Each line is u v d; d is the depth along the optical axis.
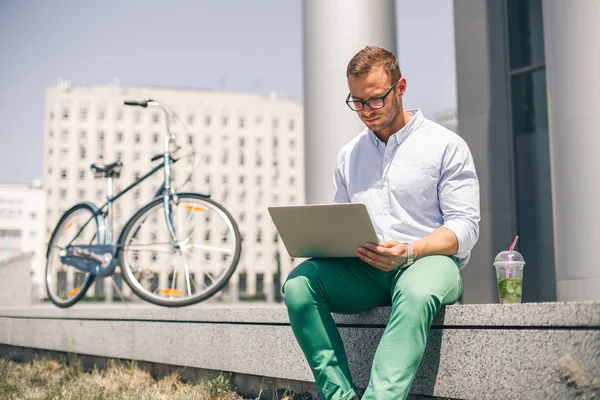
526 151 8.04
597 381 2.14
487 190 8.38
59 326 5.72
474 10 8.67
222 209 4.79
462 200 2.76
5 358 6.47
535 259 7.89
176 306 4.70
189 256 4.83
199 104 116.31
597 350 2.15
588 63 4.31
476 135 8.55
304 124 5.72
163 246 4.89
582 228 4.34
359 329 3.04
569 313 2.23
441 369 2.66
